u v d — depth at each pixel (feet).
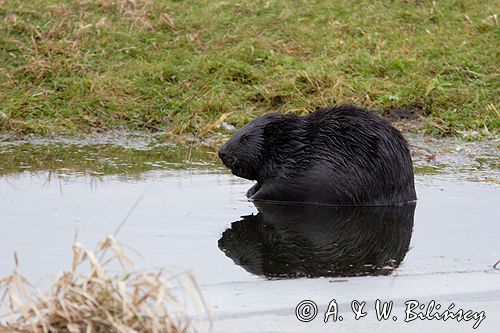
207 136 110.52
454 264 68.59
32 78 118.62
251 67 122.83
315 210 83.56
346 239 74.54
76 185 89.15
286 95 117.29
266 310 60.08
